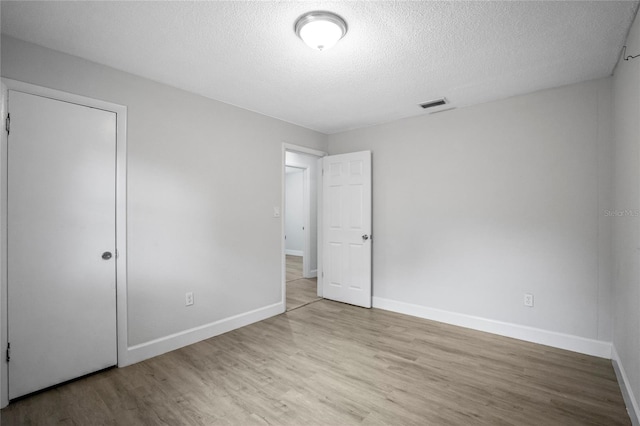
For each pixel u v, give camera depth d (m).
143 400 2.02
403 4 1.67
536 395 2.06
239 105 3.27
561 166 2.77
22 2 1.66
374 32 1.94
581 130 2.68
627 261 2.04
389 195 3.86
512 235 3.01
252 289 3.43
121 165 2.45
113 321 2.41
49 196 2.13
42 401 2.00
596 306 2.62
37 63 2.09
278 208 3.73
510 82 2.69
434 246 3.50
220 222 3.12
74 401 2.00
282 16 1.79
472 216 3.24
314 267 5.89
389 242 3.86
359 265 4.00
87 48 2.14
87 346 2.29
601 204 2.59
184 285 2.84
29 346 2.05
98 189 2.34
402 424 1.79
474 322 3.22
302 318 3.57
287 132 3.85
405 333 3.12
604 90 2.58
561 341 2.76
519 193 2.97
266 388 2.15
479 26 1.88
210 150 3.04
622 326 2.19
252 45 2.10
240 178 3.31
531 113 2.91
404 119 3.73
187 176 2.87
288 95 3.00
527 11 1.74
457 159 3.34
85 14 1.77
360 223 3.99
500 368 2.41
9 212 1.97
